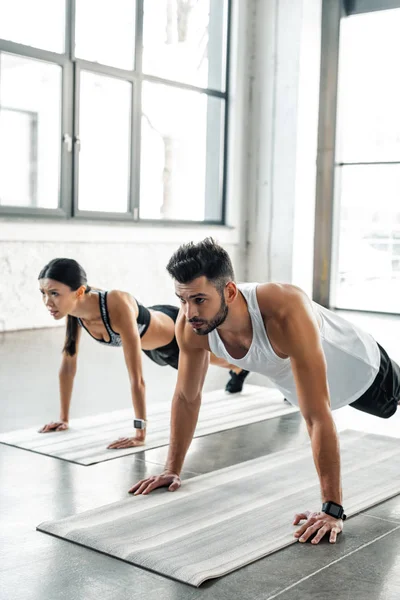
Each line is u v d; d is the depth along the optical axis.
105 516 2.14
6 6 6.57
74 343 3.17
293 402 2.46
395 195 9.04
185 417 2.40
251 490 2.40
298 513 2.14
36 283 6.51
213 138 8.58
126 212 7.36
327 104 8.56
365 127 8.95
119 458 2.79
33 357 5.08
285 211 8.49
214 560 1.83
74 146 6.80
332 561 1.86
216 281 1.79
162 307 3.41
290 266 8.50
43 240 6.51
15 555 1.87
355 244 9.41
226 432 3.24
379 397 2.57
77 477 2.55
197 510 2.20
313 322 1.95
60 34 6.73
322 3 8.45
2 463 2.70
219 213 8.66
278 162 8.48
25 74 8.41
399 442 3.03
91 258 6.98
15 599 1.63
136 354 2.94
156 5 7.69
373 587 1.72
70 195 6.80
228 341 2.08
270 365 2.12
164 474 2.43
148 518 2.12
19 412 3.54
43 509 2.23
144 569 1.80
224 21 8.45
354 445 2.97
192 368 2.27
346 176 8.83
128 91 7.37
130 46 7.38
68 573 1.77
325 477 2.01
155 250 7.64
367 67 8.90
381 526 2.12
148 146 7.99
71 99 6.77
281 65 8.37
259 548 1.91
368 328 7.13
